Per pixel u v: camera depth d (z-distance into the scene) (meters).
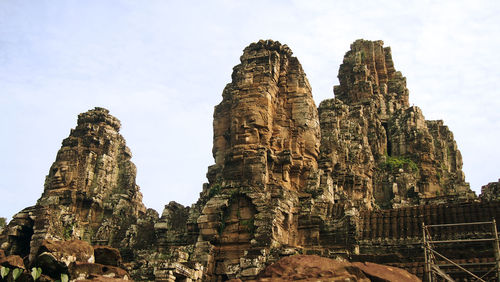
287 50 52.03
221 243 42.12
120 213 60.72
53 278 26.91
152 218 53.34
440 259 34.03
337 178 53.91
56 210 51.53
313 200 45.38
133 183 64.69
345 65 88.38
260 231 40.56
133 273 37.84
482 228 38.38
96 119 65.50
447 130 83.88
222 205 42.78
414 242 40.16
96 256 29.59
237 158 45.38
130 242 51.69
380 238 41.56
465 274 30.88
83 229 57.88
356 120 70.44
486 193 57.31
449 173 72.94
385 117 79.88
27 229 50.69
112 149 64.44
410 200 62.25
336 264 22.08
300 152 48.22
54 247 27.45
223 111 51.81
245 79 48.88
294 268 21.98
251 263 35.78
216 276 40.81
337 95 85.88
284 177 45.91
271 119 47.94
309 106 49.88
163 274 35.53
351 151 61.38
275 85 49.69
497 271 27.33
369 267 22.97
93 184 61.06
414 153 72.12
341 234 42.62
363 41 92.69
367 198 57.66
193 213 46.84
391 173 67.12
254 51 50.75
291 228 43.38
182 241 48.78
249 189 43.19
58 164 60.81
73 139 62.88
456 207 40.97
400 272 23.05
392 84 91.12
